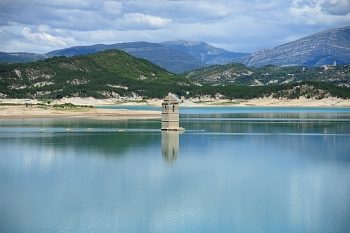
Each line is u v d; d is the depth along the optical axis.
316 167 96.00
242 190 77.12
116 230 59.69
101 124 190.62
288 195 74.44
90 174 87.56
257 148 122.12
